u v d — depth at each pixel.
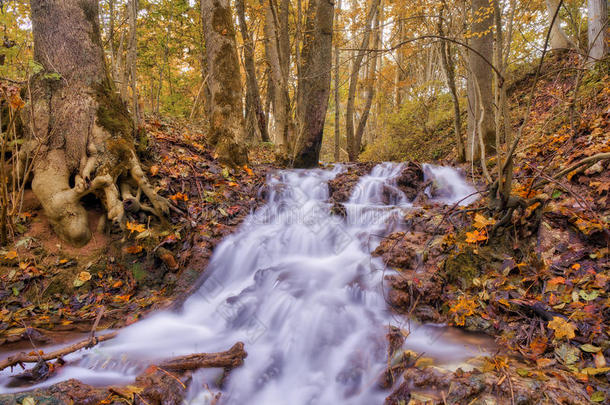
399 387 2.14
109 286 3.61
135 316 3.09
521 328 2.55
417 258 3.54
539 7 6.77
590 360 2.11
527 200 3.27
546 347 2.31
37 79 4.03
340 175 6.75
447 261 3.31
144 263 3.83
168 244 3.99
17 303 3.23
